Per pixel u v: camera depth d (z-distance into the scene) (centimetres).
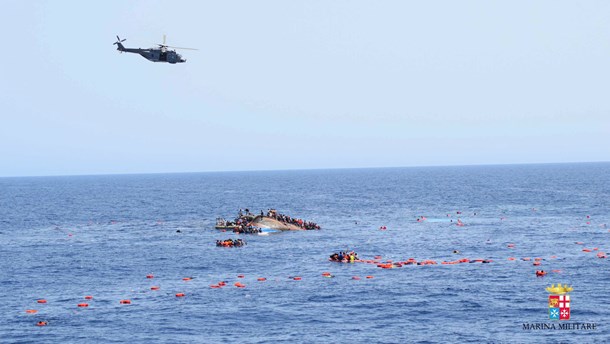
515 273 10675
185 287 9969
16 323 8075
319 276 10669
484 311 8338
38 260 12675
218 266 11731
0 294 9662
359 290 9569
